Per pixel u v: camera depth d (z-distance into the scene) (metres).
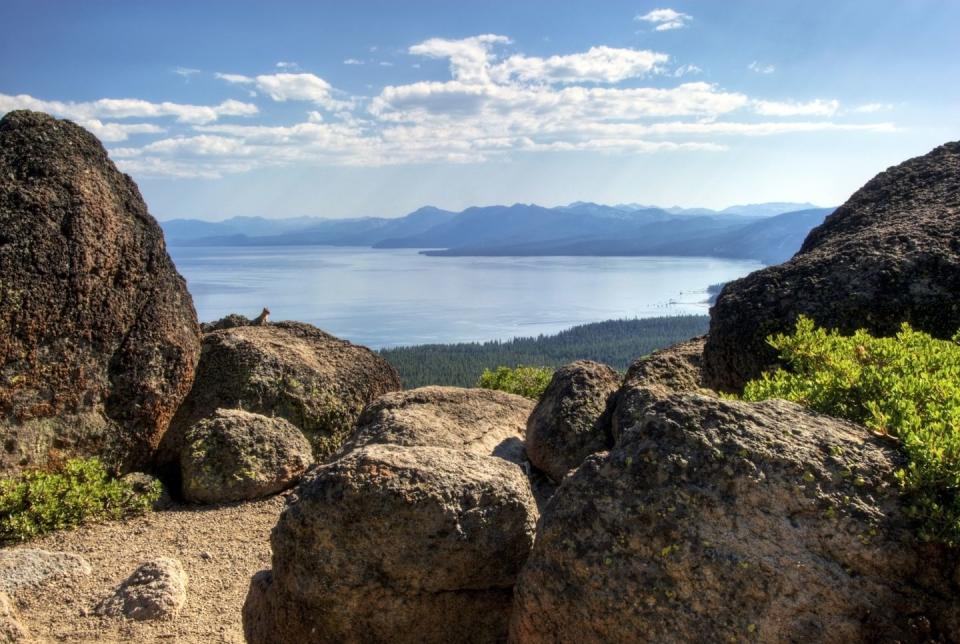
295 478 10.05
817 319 7.74
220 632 6.28
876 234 8.58
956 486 3.75
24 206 9.02
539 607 4.07
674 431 4.11
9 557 7.09
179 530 8.62
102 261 9.62
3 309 8.54
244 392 11.48
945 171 10.41
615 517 3.97
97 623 6.35
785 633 3.57
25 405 8.80
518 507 4.86
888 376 4.93
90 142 10.35
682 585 3.74
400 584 4.57
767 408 4.38
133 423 9.95
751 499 3.84
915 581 3.70
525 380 18.08
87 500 8.60
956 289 7.54
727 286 8.84
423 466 4.83
